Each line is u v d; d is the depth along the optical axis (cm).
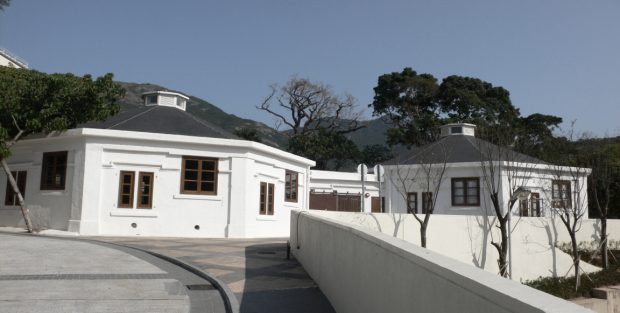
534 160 2403
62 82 1962
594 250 2103
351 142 5569
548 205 2267
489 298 268
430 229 1670
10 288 817
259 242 1719
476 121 4622
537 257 1878
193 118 2370
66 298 762
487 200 2270
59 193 1975
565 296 1689
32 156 2102
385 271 472
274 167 2308
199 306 767
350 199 3347
